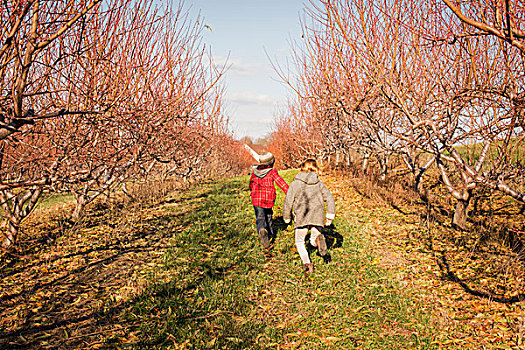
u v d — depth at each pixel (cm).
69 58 436
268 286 458
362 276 488
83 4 325
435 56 498
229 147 2402
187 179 1548
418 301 418
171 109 617
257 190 570
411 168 758
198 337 332
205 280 455
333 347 332
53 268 495
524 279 446
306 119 1608
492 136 407
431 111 590
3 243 547
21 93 271
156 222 768
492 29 206
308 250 579
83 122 461
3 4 283
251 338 341
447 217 763
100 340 321
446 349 325
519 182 693
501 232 624
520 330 330
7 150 464
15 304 383
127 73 501
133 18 509
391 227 725
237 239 628
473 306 401
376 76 488
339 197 1048
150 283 446
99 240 633
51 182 325
